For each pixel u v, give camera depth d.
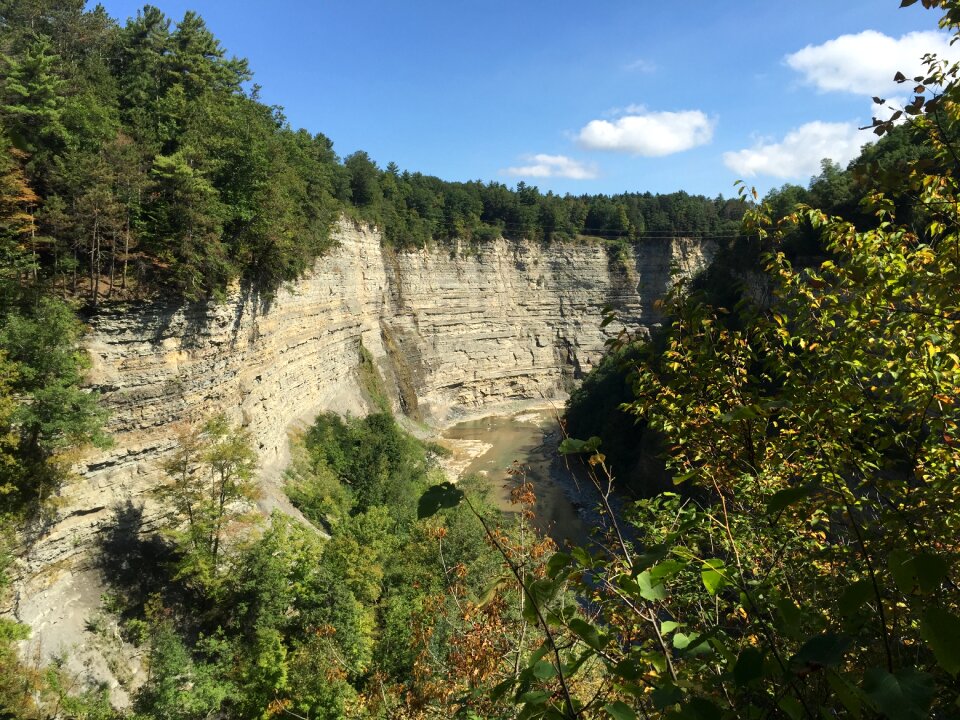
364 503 44.94
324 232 58.06
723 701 3.39
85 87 30.47
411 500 47.72
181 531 26.92
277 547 27.16
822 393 5.80
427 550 25.62
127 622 24.23
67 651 21.86
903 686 2.08
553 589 3.34
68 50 40.12
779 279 7.53
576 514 49.28
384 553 29.66
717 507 6.88
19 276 24.22
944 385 5.62
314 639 23.12
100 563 25.42
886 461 5.93
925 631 2.16
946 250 5.62
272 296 42.59
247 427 38.34
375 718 12.68
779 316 6.66
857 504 5.49
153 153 30.31
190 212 29.98
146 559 26.89
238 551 28.45
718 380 6.66
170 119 33.25
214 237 32.19
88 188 25.97
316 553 28.31
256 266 39.84
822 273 7.16
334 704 19.62
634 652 3.93
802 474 6.84
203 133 33.75
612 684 3.72
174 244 30.36
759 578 6.34
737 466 7.05
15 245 24.11
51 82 25.66
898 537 4.84
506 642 7.69
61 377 23.34
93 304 26.73
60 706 20.02
